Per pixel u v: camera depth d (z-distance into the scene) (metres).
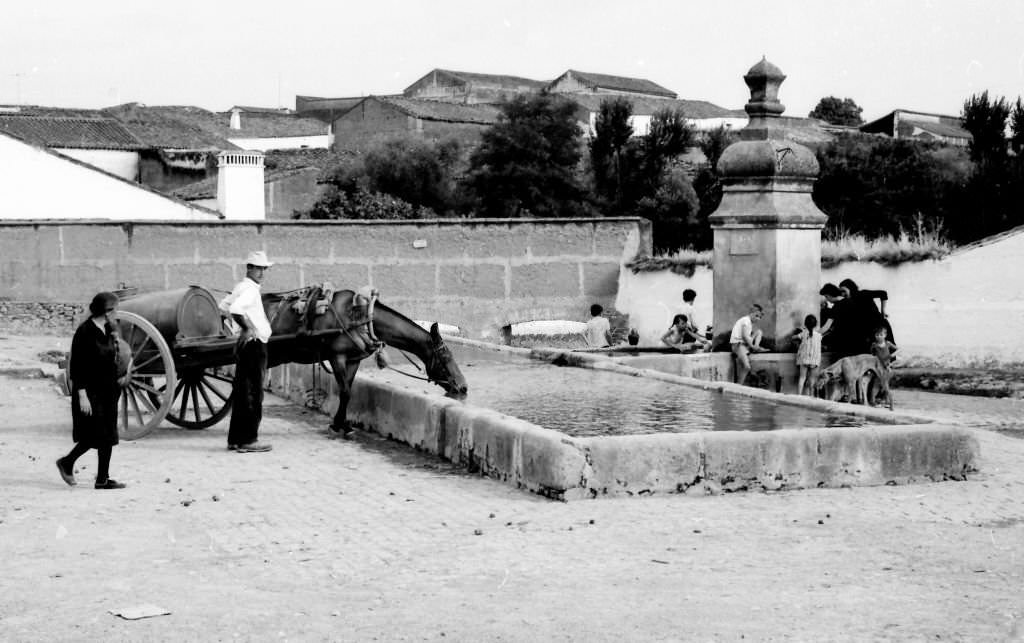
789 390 16.30
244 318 12.59
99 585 7.59
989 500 10.03
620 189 51.94
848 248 22.59
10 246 28.09
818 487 10.43
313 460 12.11
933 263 21.41
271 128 71.00
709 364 16.55
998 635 6.52
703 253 25.95
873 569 7.87
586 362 16.78
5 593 7.41
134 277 27.94
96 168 36.81
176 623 6.82
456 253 27.64
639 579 7.62
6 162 35.81
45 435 13.72
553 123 53.69
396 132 67.00
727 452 10.18
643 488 10.04
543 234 27.42
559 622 6.77
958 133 63.88
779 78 16.83
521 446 10.50
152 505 9.95
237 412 12.64
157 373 13.46
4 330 27.77
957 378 19.91
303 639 6.55
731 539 8.62
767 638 6.48
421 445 12.63
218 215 38.88
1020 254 20.58
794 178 16.59
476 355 18.66
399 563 8.09
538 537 8.71
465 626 6.73
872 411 11.84
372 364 19.14
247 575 7.82
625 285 26.92
